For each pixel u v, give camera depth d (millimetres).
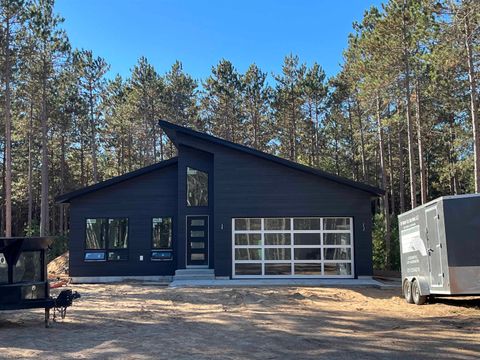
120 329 9398
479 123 24578
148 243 20984
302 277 19375
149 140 45375
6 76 25844
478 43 20188
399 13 24391
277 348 7738
